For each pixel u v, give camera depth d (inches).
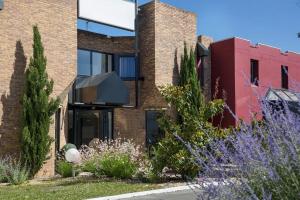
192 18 955.3
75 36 746.8
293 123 128.9
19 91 659.4
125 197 429.7
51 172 677.9
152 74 880.9
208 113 552.7
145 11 906.7
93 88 772.6
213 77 994.7
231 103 952.9
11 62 653.9
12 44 657.0
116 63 917.2
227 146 154.6
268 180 126.9
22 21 669.9
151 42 887.7
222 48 984.9
